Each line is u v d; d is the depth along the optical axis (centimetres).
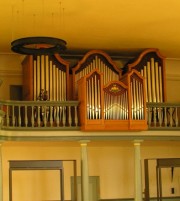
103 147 1647
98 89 1355
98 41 1473
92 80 1355
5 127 1326
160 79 1560
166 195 1684
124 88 1377
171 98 1716
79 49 1557
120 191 1639
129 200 1639
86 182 1359
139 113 1374
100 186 1625
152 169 1675
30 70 1454
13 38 1409
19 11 1188
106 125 1350
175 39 1468
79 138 1370
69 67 1528
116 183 1639
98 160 1636
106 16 1244
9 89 1581
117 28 1348
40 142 1470
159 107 1447
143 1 1140
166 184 1689
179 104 1455
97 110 1346
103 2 1141
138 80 1388
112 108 1361
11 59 1588
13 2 1127
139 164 1395
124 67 1602
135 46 1538
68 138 1366
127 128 1364
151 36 1432
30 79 1450
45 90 1455
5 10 1179
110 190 1631
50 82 1466
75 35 1405
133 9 1194
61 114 1383
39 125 1357
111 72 1539
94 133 1377
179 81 1725
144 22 1300
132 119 1367
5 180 1552
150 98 1543
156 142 1544
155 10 1203
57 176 1591
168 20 1286
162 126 1437
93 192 1619
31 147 1585
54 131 1362
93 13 1216
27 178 1570
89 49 1562
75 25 1312
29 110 1391
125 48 1559
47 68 1467
